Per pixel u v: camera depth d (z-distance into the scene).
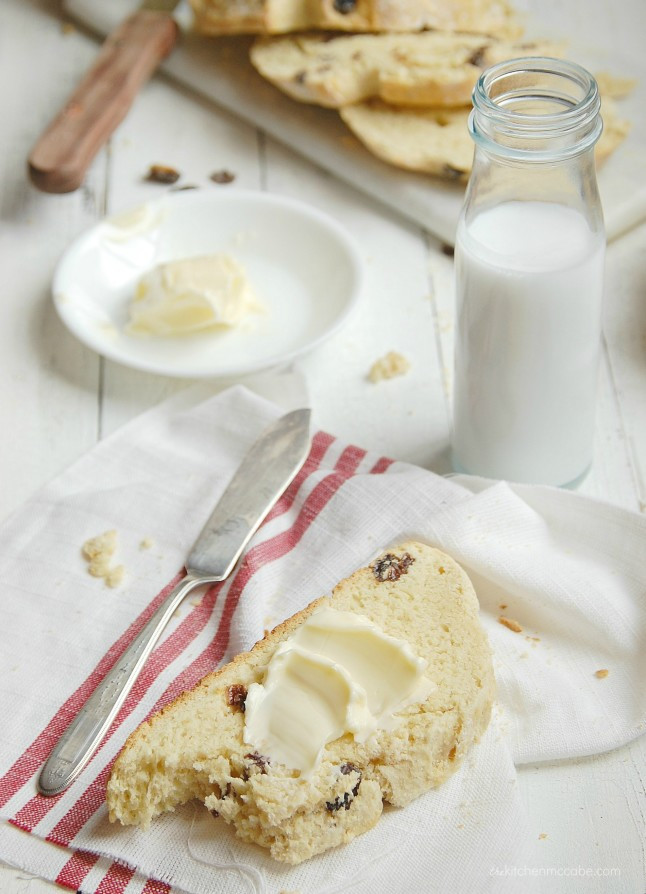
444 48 0.87
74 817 0.56
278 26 0.89
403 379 0.76
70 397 0.75
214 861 0.55
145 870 0.55
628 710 0.59
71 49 0.99
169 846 0.56
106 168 0.89
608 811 0.57
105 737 0.59
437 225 0.83
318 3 0.88
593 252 0.62
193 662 0.61
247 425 0.71
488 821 0.56
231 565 0.64
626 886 0.55
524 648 0.61
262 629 0.61
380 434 0.73
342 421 0.74
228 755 0.56
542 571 0.62
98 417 0.74
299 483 0.68
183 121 0.92
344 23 0.89
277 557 0.65
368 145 0.85
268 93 0.92
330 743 0.56
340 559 0.64
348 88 0.86
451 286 0.81
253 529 0.66
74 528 0.67
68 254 0.79
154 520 0.67
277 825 0.54
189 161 0.89
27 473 0.71
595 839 0.56
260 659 0.59
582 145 0.60
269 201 0.82
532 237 0.62
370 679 0.57
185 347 0.77
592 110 0.60
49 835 0.56
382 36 0.90
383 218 0.85
